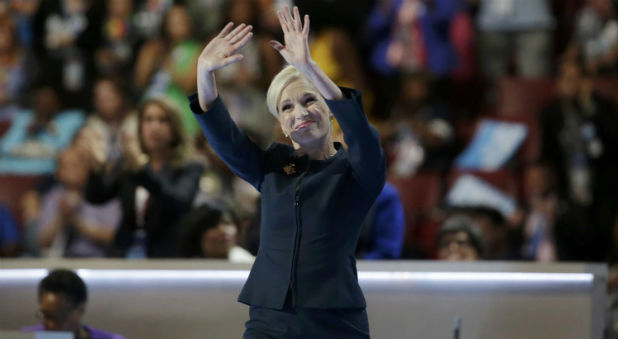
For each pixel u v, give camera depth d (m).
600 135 15.84
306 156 5.57
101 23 18.34
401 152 16.02
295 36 5.25
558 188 15.52
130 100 16.62
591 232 14.01
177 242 10.02
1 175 15.68
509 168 15.75
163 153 10.48
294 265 5.26
